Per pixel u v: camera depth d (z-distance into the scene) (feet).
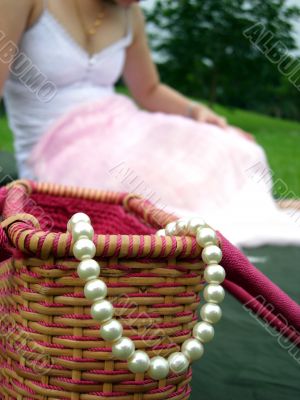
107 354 2.23
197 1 16.10
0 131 13.44
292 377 3.29
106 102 5.69
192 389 3.08
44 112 5.68
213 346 3.67
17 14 4.99
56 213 3.59
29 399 2.38
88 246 2.10
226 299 4.56
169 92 6.84
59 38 5.43
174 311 2.31
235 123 16.83
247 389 3.11
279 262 5.24
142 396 2.32
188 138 5.56
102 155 5.32
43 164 5.50
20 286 2.35
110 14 5.78
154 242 2.17
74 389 2.27
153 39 17.13
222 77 16.84
